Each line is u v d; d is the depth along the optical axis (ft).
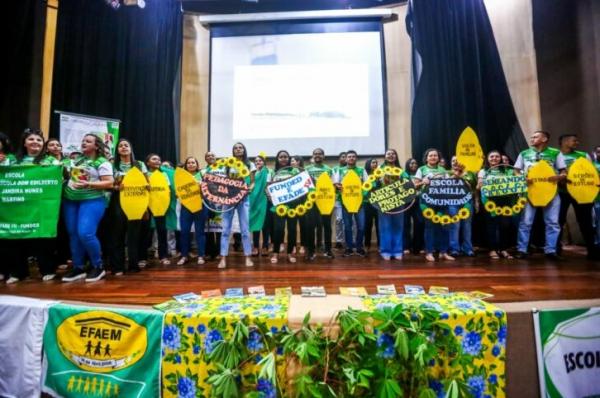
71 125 12.54
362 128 16.08
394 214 10.48
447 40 14.93
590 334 5.20
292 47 16.35
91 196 7.85
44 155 8.28
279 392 4.46
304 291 6.20
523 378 4.94
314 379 4.34
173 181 11.32
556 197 10.05
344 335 4.49
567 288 6.33
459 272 8.15
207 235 11.25
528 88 14.98
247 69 16.42
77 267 8.00
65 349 5.37
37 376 5.48
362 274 8.10
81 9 14.60
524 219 10.25
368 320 4.74
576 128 13.50
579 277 7.38
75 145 12.59
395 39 16.30
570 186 9.87
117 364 5.14
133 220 8.79
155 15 15.67
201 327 4.90
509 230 11.73
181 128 16.51
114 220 8.47
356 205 10.73
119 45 15.21
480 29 15.10
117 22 15.29
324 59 16.30
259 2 16.90
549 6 14.25
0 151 8.05
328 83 16.19
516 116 14.78
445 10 15.02
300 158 12.02
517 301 5.46
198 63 16.79
